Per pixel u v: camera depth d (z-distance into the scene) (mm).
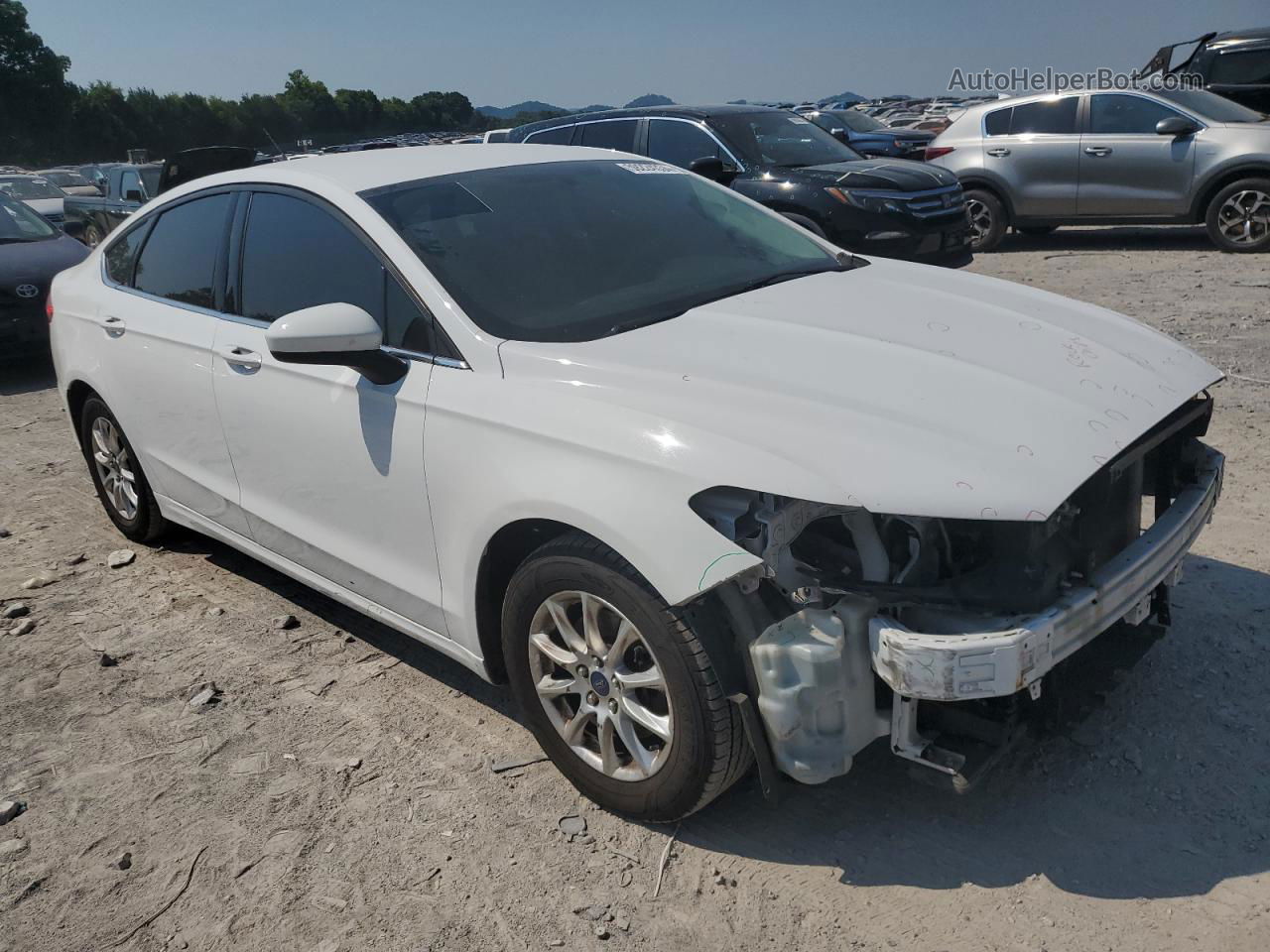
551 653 2885
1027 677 2316
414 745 3322
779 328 3000
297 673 3816
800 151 9938
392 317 3254
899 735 2494
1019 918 2434
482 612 3080
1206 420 3102
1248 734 2984
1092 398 2680
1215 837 2623
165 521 4969
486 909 2617
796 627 2471
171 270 4332
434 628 3318
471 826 2922
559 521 2686
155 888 2783
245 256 3887
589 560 2643
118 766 3318
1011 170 11922
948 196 9477
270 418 3652
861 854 2689
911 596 2414
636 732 2812
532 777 3117
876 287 3506
